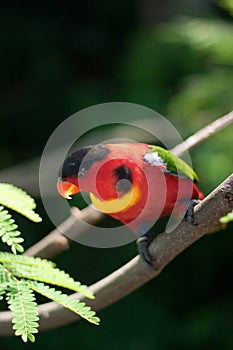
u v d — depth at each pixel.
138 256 4.78
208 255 12.29
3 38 15.15
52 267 3.51
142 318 11.80
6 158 13.84
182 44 12.20
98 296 4.88
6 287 3.17
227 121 5.82
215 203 4.07
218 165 10.09
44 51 15.19
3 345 11.12
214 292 12.27
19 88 14.91
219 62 10.70
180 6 13.12
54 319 5.00
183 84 11.95
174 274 12.30
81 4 15.70
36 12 15.57
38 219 3.63
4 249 9.54
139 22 15.71
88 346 11.45
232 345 11.21
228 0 6.90
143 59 12.77
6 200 3.65
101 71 15.38
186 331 11.55
